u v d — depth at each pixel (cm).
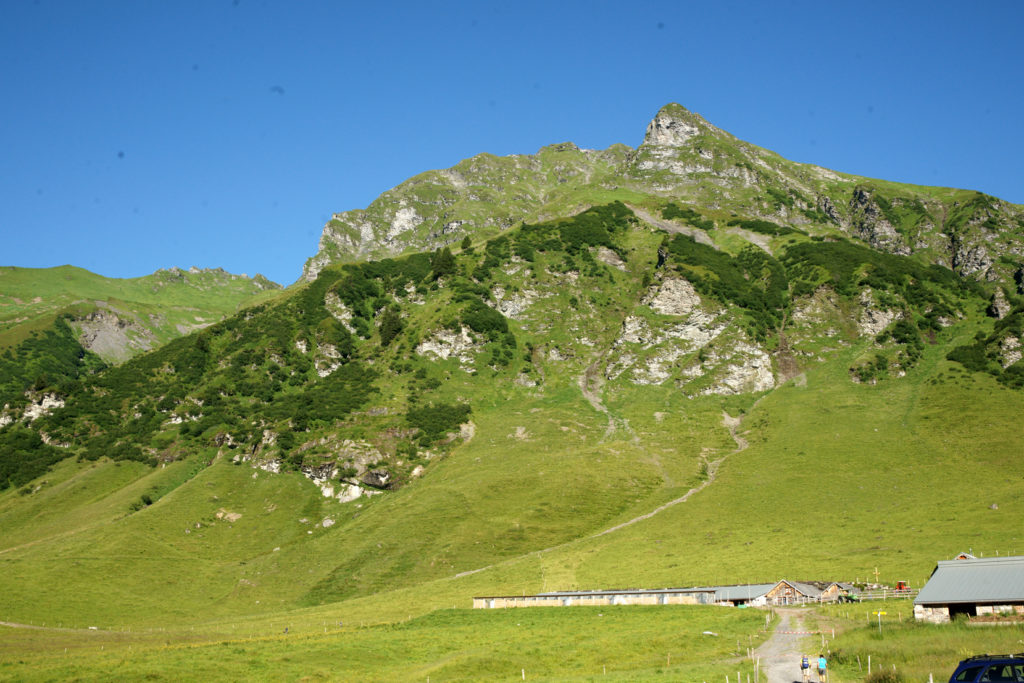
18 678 7719
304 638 10356
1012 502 14738
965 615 8138
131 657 9062
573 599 12044
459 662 7681
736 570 13512
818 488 17600
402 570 16188
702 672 6431
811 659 6794
